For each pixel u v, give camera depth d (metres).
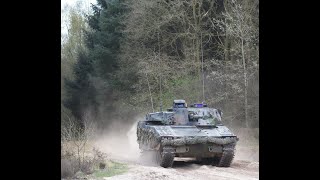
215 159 15.08
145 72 26.50
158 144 14.10
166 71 26.94
